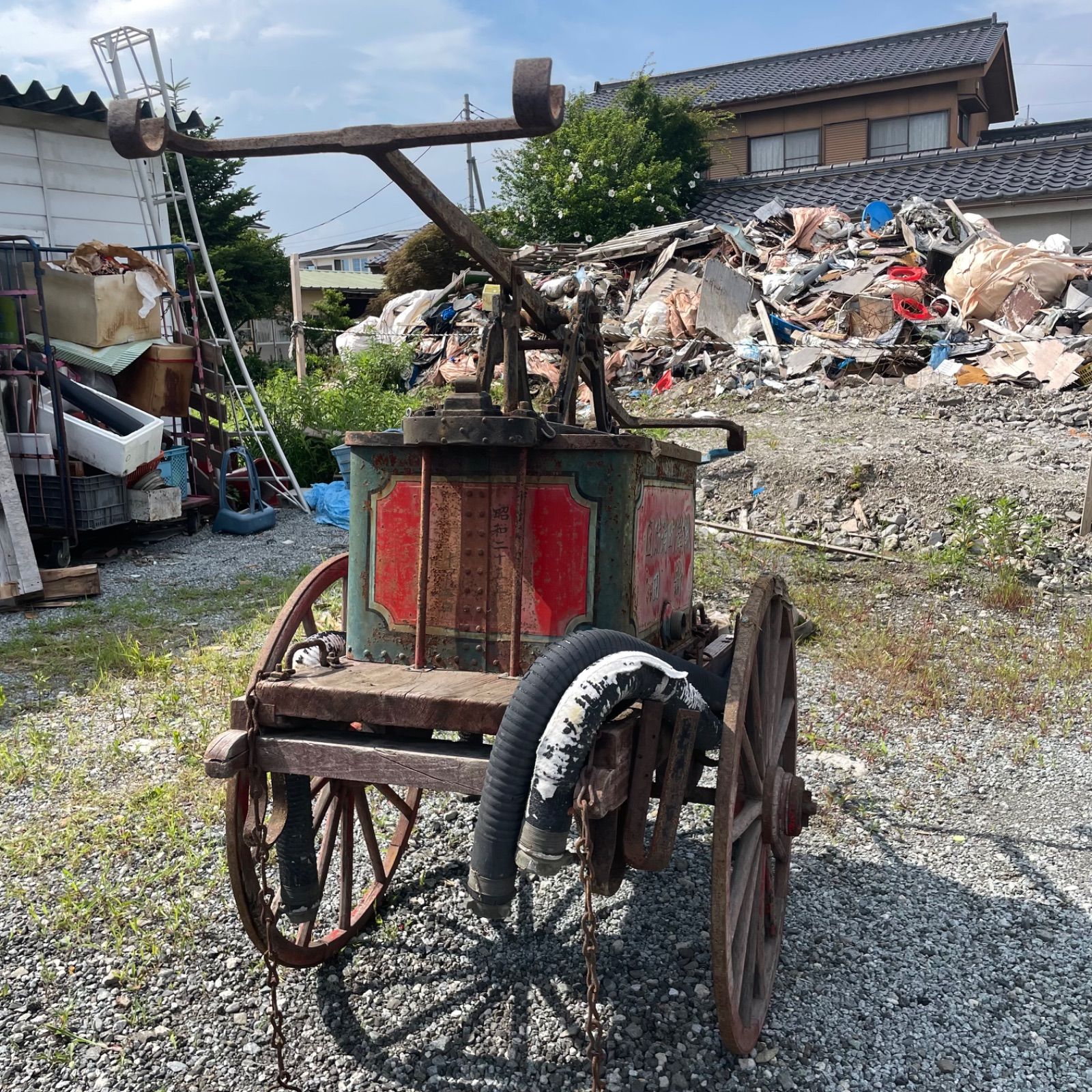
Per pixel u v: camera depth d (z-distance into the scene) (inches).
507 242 965.2
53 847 155.6
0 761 186.4
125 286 387.9
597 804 89.0
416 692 101.0
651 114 989.2
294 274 644.1
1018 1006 123.7
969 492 362.0
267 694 105.6
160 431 377.1
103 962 128.2
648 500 115.3
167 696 220.5
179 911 136.5
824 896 148.6
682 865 157.8
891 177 862.5
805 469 390.9
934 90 1008.9
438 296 824.3
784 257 710.5
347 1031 117.0
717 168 1109.7
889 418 482.0
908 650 257.6
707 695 114.6
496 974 128.6
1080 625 278.7
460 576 112.6
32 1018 118.0
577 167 924.6
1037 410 474.3
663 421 163.5
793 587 312.7
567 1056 112.9
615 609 107.8
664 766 108.8
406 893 147.7
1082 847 164.2
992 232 693.3
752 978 114.0
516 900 146.6
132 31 430.3
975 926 141.4
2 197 434.9
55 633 280.7
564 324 134.5
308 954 123.4
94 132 461.7
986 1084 110.0
